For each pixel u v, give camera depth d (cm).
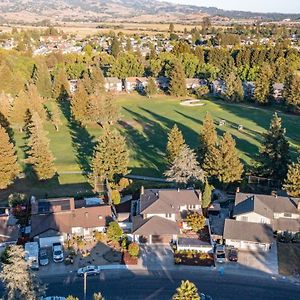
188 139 12550
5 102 13238
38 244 6950
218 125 14038
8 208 7956
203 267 6469
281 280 6216
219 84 19012
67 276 6269
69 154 11288
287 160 9231
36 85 17250
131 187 8894
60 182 9456
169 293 5906
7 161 9012
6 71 16225
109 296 5847
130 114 15638
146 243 7019
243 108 16600
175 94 18662
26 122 13238
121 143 9356
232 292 5944
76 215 7381
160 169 10269
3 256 6178
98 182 9212
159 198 7575
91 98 13712
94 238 7150
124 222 7475
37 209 7562
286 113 15850
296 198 7819
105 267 6450
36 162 9425
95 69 18862
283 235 7238
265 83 16775
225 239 6944
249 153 11256
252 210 7300
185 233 7238
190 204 7756
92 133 13150
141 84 19975
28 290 5081
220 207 8138
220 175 8919
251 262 6606
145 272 6341
